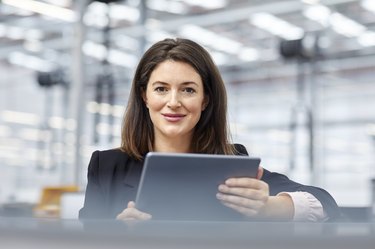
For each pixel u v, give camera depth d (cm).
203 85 136
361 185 869
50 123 724
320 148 578
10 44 805
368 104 910
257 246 48
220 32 693
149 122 138
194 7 630
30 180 901
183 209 107
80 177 398
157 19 654
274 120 927
